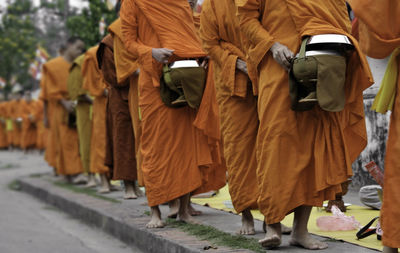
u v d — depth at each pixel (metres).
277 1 7.46
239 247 7.98
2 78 52.94
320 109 7.38
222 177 10.80
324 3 7.29
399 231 6.16
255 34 7.54
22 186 21.14
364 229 8.10
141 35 10.02
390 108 6.39
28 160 34.41
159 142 9.90
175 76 9.52
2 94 53.62
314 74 6.97
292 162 7.40
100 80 15.90
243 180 8.52
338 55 7.10
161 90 9.81
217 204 12.32
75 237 11.80
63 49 19.34
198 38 10.11
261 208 7.59
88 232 12.40
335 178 7.34
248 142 8.46
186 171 9.94
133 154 13.95
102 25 20.42
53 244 11.16
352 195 12.71
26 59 52.97
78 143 18.77
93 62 15.91
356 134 7.72
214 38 8.62
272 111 7.47
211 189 10.84
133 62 11.51
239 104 8.46
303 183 7.47
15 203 17.41
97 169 16.02
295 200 7.43
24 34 53.53
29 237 11.87
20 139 45.56
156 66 9.76
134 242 10.37
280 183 7.41
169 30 9.86
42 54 45.47
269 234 7.74
